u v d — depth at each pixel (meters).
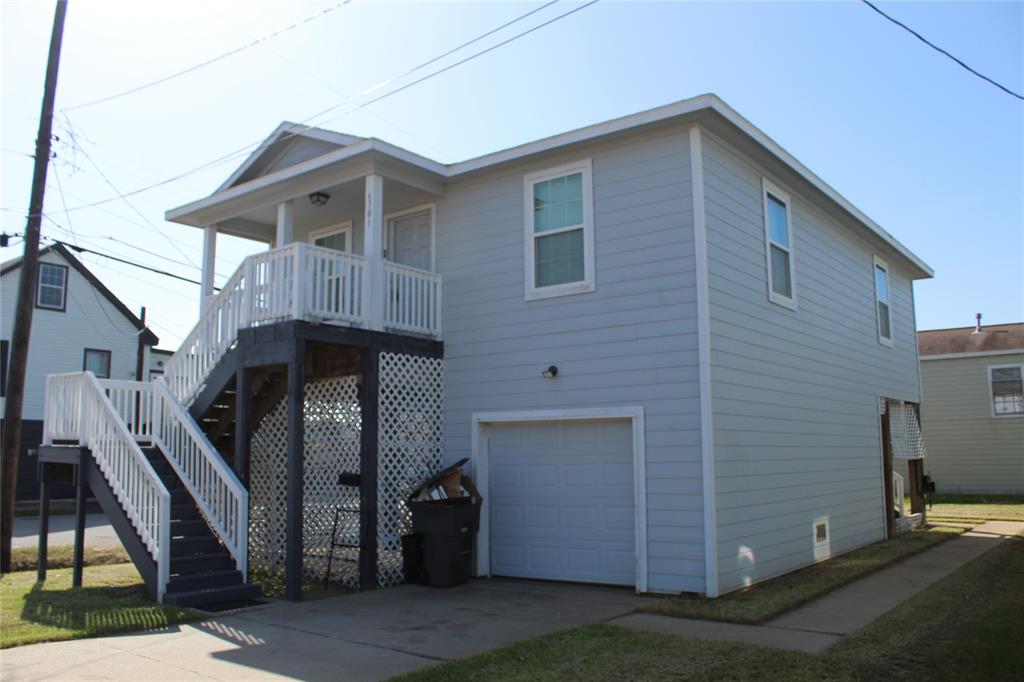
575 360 9.70
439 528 9.51
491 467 10.45
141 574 8.78
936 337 27.73
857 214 13.41
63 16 12.50
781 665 5.66
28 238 12.08
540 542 9.93
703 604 7.93
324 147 11.82
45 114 12.34
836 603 8.20
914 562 11.33
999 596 8.34
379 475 9.80
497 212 10.70
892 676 5.37
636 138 9.53
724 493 8.77
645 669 5.61
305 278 9.22
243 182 12.66
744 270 9.88
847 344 13.51
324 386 10.49
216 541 9.17
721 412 8.90
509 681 5.35
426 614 7.85
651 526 8.84
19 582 10.12
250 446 9.96
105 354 26.20
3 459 11.46
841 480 12.57
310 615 7.84
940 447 25.98
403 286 10.52
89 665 5.93
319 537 10.23
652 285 9.20
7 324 24.20
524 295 10.27
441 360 10.90
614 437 9.49
